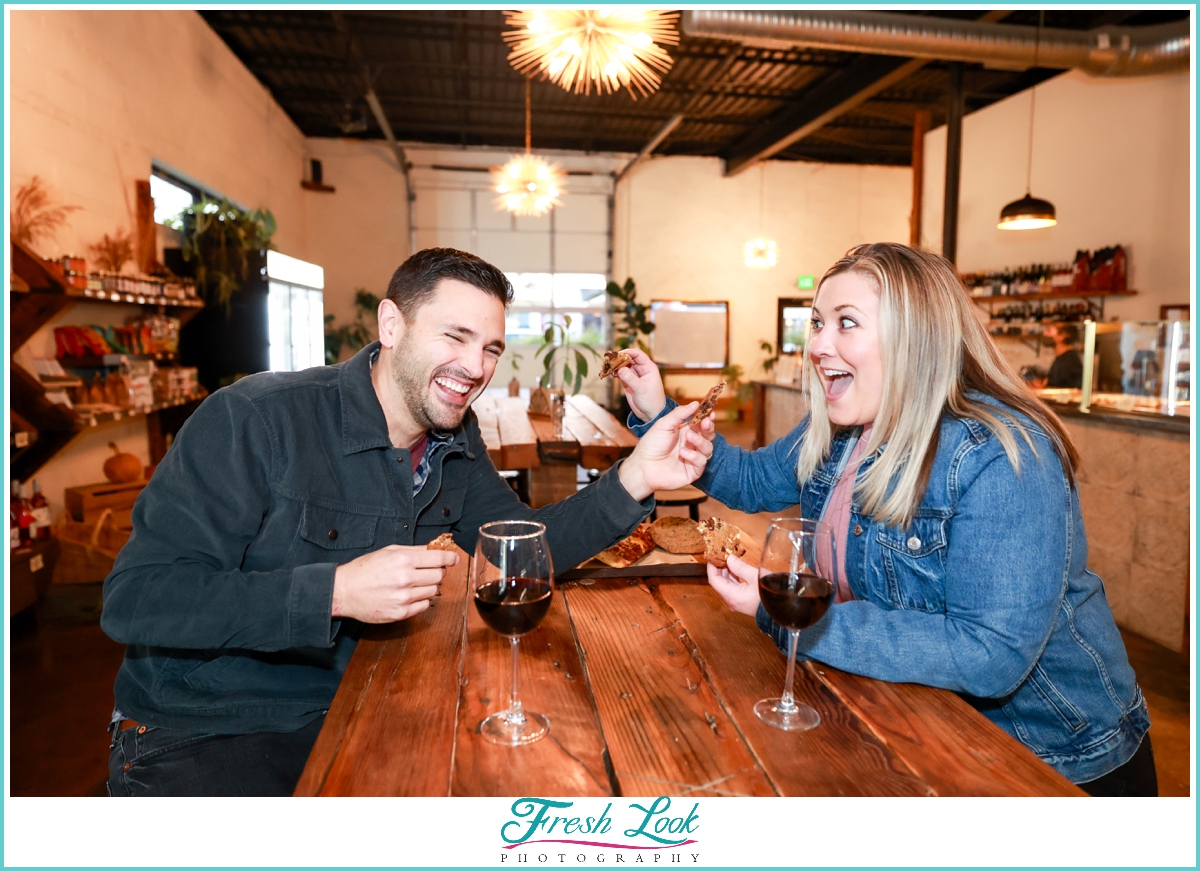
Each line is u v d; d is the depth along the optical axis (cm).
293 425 130
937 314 116
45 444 344
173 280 512
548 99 917
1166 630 320
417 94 901
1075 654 116
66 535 358
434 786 82
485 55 771
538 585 94
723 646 118
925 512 116
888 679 106
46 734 230
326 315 1057
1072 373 432
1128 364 358
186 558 120
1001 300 744
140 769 122
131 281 429
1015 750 91
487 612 93
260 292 585
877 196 1188
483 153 1099
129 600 113
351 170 1066
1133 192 618
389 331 135
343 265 1070
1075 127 671
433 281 129
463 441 149
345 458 134
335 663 132
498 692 103
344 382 137
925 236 876
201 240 571
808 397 145
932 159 865
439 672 108
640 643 119
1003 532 105
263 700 128
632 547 157
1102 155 645
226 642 110
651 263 1155
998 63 514
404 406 136
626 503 138
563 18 335
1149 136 603
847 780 84
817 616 95
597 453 353
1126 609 342
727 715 98
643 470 139
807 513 148
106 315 454
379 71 797
